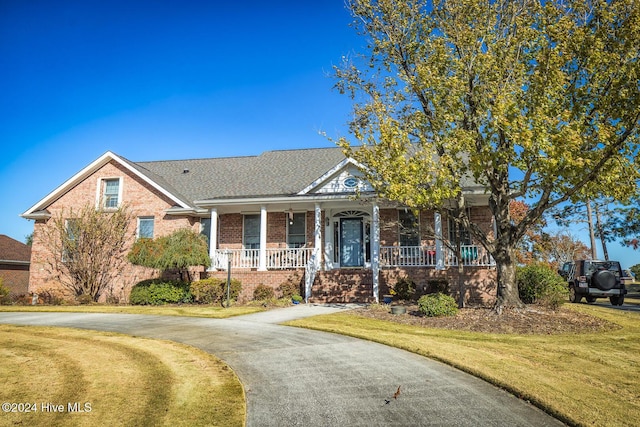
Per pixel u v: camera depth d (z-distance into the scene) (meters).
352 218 21.00
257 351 8.87
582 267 21.08
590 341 9.93
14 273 30.92
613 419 5.25
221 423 5.22
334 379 6.93
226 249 19.98
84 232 20.41
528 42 11.88
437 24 13.43
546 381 6.68
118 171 21.64
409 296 17.38
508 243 13.16
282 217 21.33
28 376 7.20
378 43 13.80
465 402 5.90
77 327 11.98
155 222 20.86
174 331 11.18
